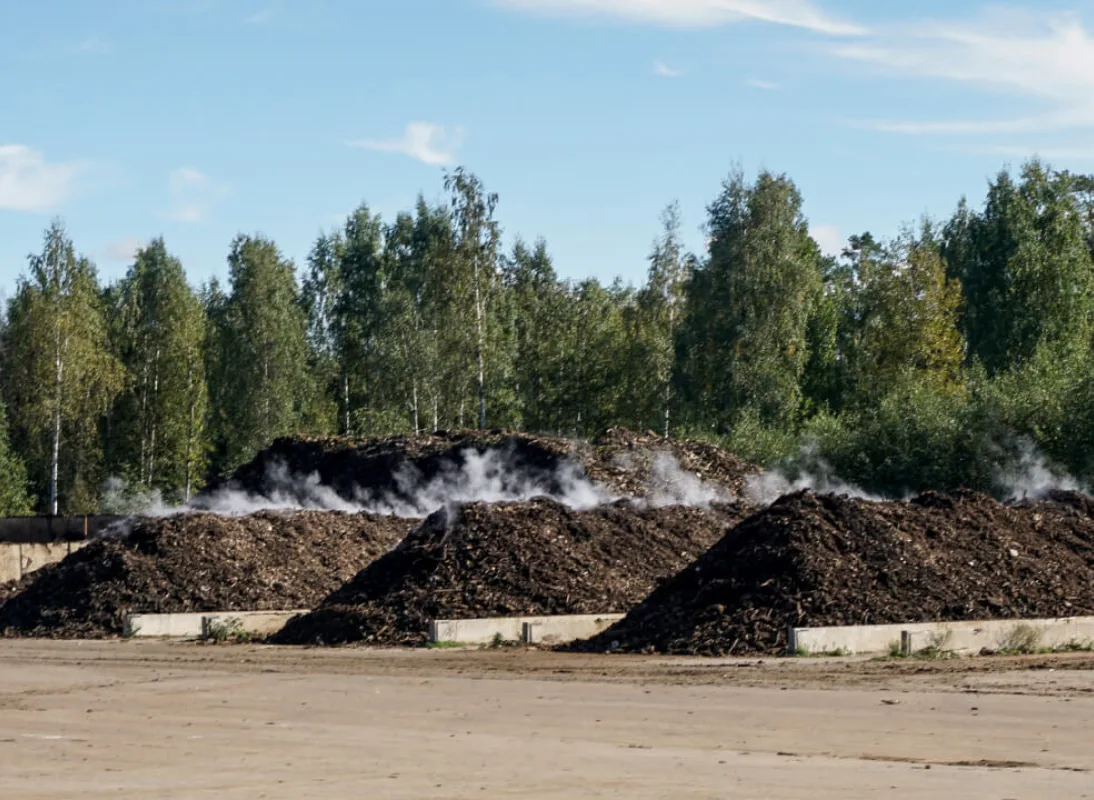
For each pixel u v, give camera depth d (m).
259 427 74.44
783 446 53.94
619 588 30.20
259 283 76.00
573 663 23.92
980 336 75.06
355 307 84.69
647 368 67.12
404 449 49.94
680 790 12.39
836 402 72.75
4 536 53.22
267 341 75.19
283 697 20.22
